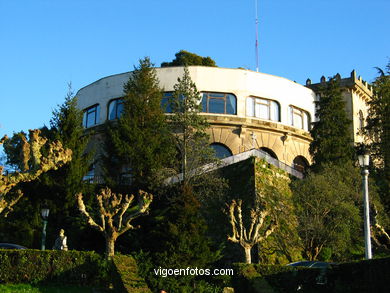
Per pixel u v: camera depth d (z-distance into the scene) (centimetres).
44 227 2719
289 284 2167
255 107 4481
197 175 3278
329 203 3194
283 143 4509
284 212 3128
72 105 3678
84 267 2198
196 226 2228
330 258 3095
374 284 1894
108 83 4619
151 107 3834
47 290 2050
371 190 3500
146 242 2262
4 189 2189
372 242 3391
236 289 2178
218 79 4428
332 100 4469
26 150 2338
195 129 3669
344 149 4247
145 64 4044
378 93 4588
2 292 1970
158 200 3338
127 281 1998
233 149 4278
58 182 3388
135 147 3581
